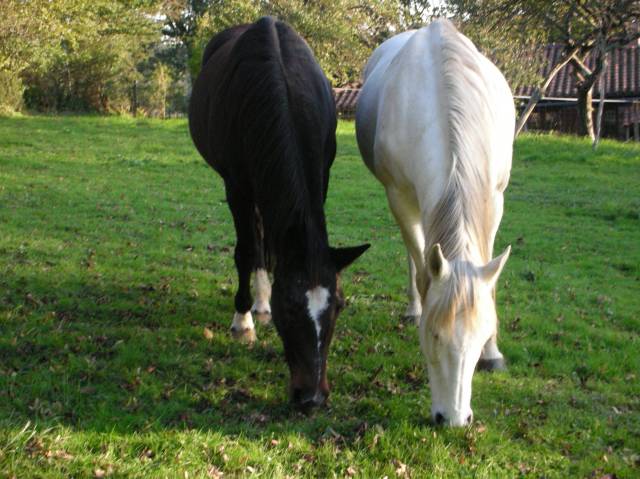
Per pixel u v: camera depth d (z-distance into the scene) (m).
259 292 5.50
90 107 30.48
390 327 5.48
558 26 20.05
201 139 5.67
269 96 4.05
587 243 9.14
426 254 3.57
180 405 3.99
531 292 6.76
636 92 27.05
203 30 30.28
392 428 3.83
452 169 3.70
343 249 3.68
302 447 3.59
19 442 3.30
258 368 4.57
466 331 3.22
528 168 15.58
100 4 26.00
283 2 28.83
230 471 3.33
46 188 11.02
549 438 3.89
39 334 4.84
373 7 30.14
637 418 4.21
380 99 5.00
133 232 8.48
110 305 5.59
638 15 19.36
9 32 21.62
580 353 5.18
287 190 3.71
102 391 4.09
